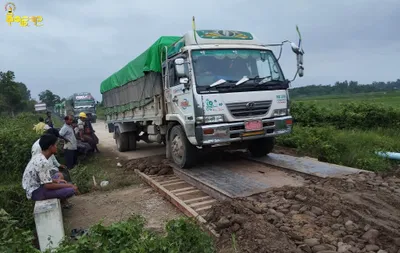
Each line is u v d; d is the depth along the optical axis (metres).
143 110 9.82
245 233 4.13
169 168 7.98
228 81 6.75
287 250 3.63
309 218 4.39
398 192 4.99
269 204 4.89
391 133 10.90
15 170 8.74
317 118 12.94
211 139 6.40
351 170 6.30
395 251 3.49
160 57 8.15
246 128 6.63
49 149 5.44
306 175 6.24
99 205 6.45
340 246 3.65
